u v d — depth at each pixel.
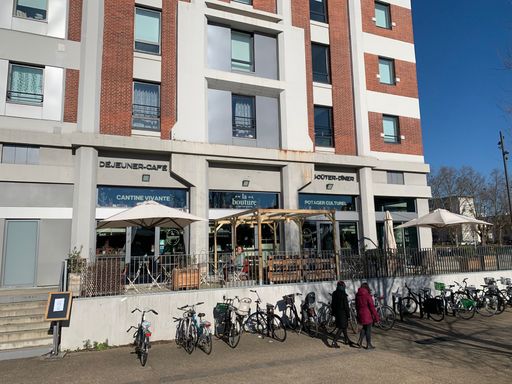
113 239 14.82
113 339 9.33
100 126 14.83
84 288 9.51
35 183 13.87
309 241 18.12
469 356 8.08
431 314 12.83
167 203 15.76
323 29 19.98
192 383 6.74
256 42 18.31
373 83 20.66
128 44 15.74
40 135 13.91
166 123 15.85
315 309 11.41
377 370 7.24
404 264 13.73
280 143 17.91
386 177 20.28
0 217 13.34
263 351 8.77
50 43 14.71
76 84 14.88
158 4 16.52
